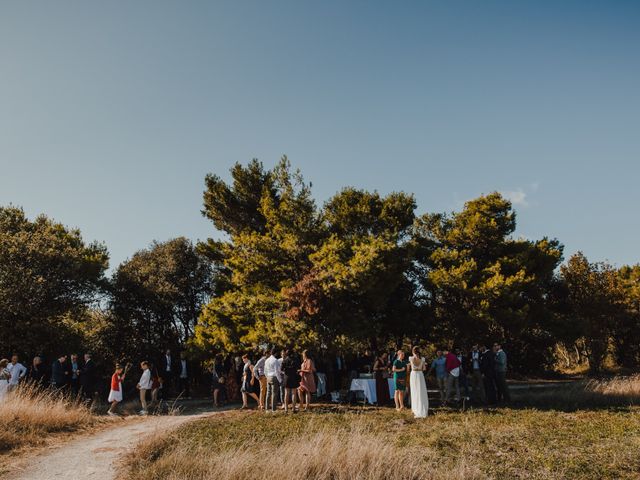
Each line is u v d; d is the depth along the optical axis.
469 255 28.45
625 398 16.45
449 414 13.77
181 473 7.50
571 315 32.22
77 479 7.67
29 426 11.41
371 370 19.23
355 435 8.91
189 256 30.16
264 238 20.09
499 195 30.05
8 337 19.66
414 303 25.69
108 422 13.43
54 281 20.97
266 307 19.22
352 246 19.19
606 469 7.89
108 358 24.69
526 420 12.34
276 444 9.65
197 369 27.44
